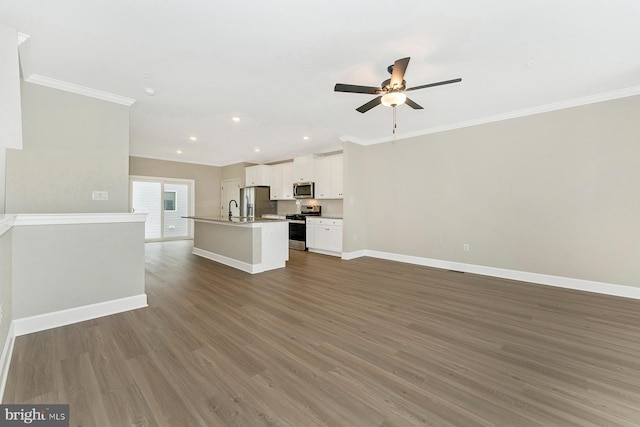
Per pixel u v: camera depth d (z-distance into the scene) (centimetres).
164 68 271
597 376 178
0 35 207
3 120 212
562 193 370
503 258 418
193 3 184
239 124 456
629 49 241
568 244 367
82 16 196
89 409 146
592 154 348
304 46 236
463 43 232
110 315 270
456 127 461
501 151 417
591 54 249
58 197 298
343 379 174
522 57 255
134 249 289
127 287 284
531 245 395
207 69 274
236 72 280
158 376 174
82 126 312
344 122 448
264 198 780
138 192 741
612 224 338
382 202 568
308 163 668
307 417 142
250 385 167
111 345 212
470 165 448
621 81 306
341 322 258
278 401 154
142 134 520
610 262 339
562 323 257
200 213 855
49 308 240
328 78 294
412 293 343
